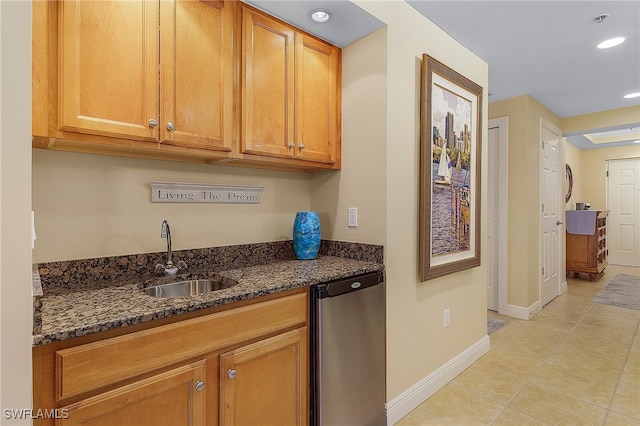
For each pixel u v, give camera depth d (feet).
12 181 1.94
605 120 13.60
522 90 11.25
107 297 3.89
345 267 5.71
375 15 5.73
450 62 7.68
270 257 6.72
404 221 6.42
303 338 4.84
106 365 3.13
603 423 5.94
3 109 1.90
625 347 9.15
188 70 4.59
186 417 3.66
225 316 3.98
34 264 4.30
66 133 3.73
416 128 6.70
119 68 4.03
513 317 11.73
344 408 5.25
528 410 6.36
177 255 5.51
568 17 7.04
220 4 4.94
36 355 2.80
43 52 3.58
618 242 21.79
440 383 7.21
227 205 6.16
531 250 11.85
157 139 4.33
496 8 6.68
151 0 4.26
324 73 6.40
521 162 11.66
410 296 6.57
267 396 4.41
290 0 5.18
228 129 5.03
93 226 4.75
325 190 7.11
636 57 8.85
